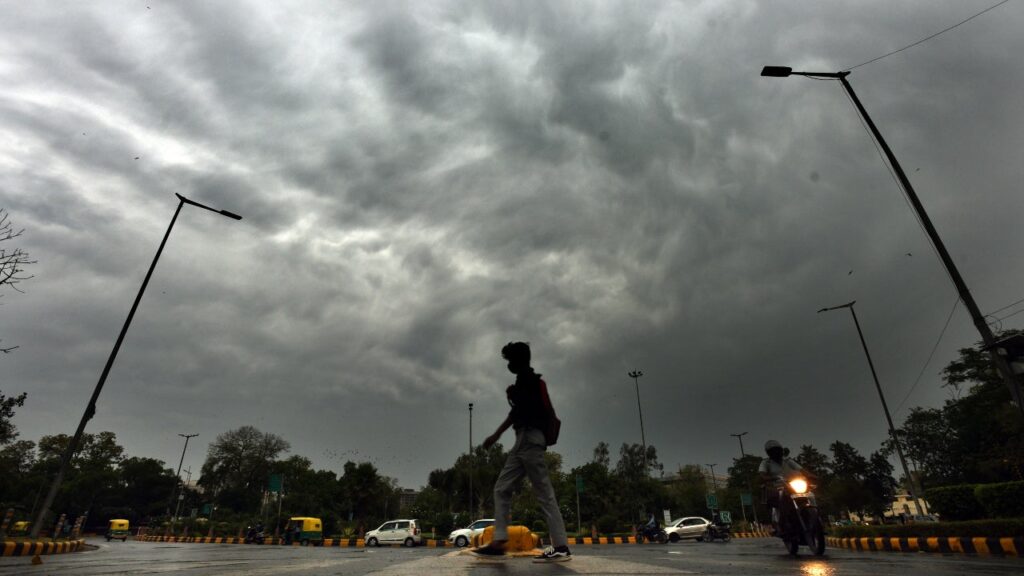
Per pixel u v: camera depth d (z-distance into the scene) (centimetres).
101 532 6112
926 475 4209
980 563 461
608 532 3716
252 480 7556
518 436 374
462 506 5603
